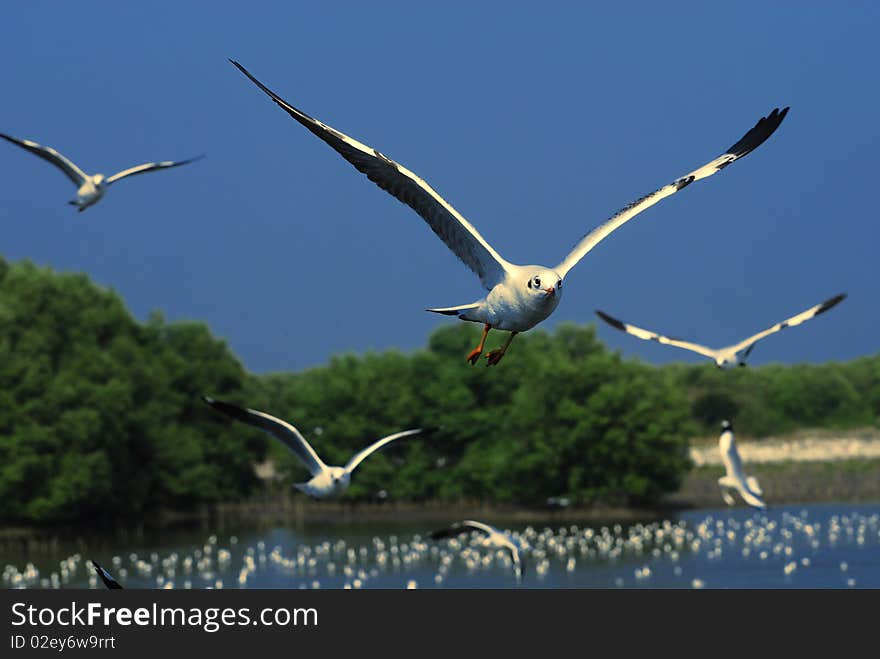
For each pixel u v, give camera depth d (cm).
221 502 13950
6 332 10156
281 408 14775
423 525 12056
